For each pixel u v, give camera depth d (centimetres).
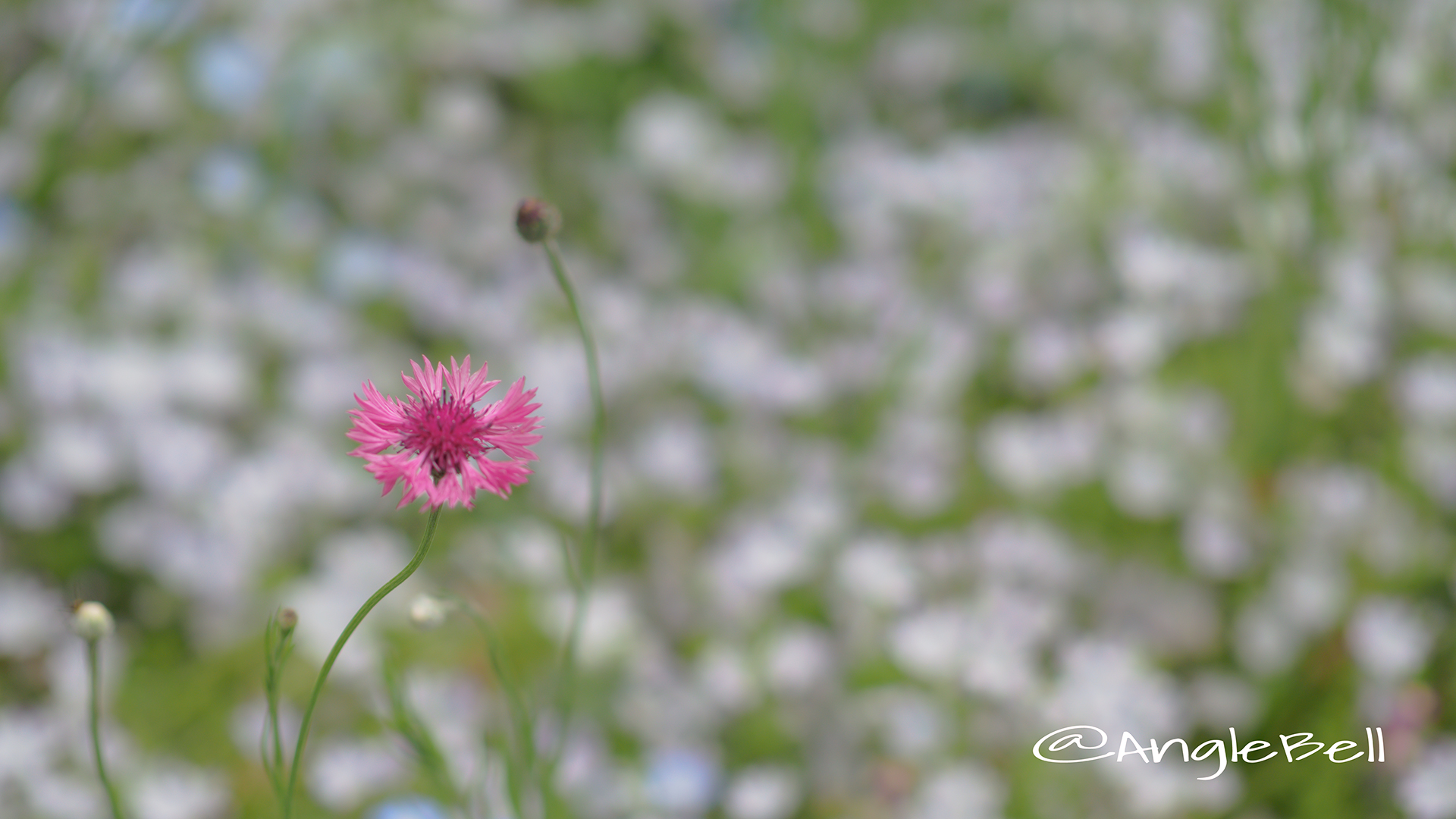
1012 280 215
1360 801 161
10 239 204
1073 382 204
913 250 225
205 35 235
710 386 202
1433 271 204
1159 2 256
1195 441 192
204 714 164
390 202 229
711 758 163
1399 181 212
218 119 228
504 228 229
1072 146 239
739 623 173
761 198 233
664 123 239
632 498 188
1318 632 168
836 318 215
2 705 165
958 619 167
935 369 203
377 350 207
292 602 170
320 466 186
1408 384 190
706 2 255
